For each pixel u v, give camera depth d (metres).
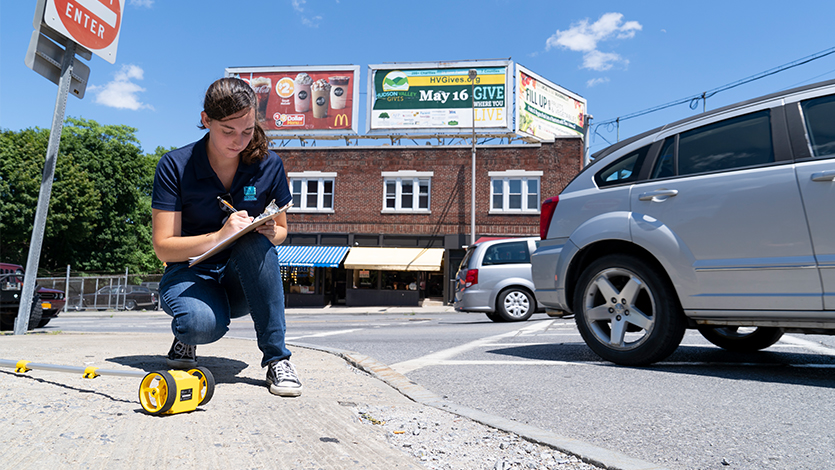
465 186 23.67
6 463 1.47
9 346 3.99
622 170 3.92
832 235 2.90
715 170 3.42
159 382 2.06
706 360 3.84
